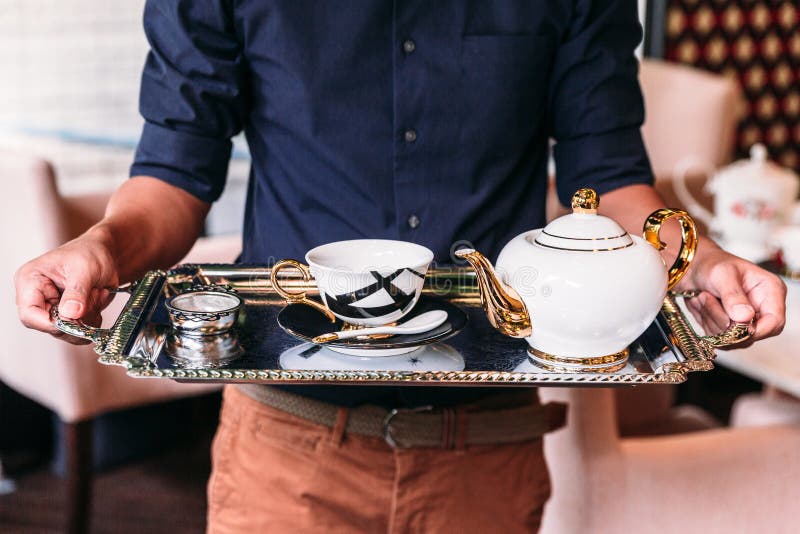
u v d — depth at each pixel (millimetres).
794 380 1212
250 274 915
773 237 1511
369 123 946
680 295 853
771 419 1532
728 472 1242
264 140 997
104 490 2225
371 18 924
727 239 1705
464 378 708
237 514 1010
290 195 988
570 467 1243
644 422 1688
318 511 972
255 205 1031
